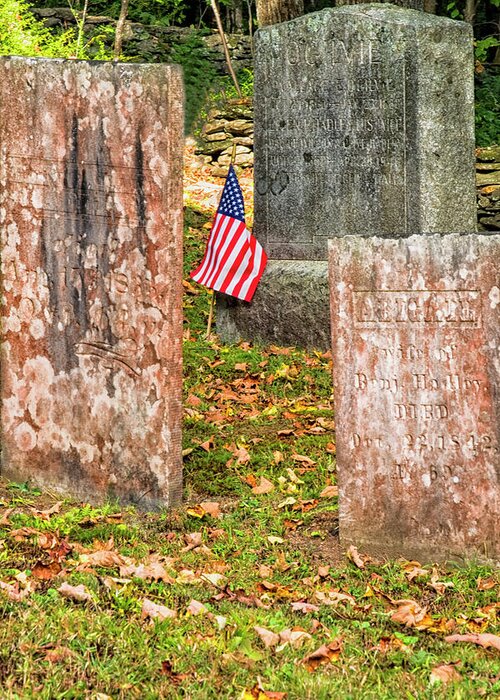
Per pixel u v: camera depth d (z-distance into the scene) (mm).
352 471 7293
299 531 7816
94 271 8180
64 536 7531
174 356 7957
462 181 12516
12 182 8555
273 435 10023
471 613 6406
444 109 12297
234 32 29031
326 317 12492
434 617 6344
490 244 6734
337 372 7262
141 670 5398
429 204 12250
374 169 12508
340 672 5543
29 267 8547
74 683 5199
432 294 6918
